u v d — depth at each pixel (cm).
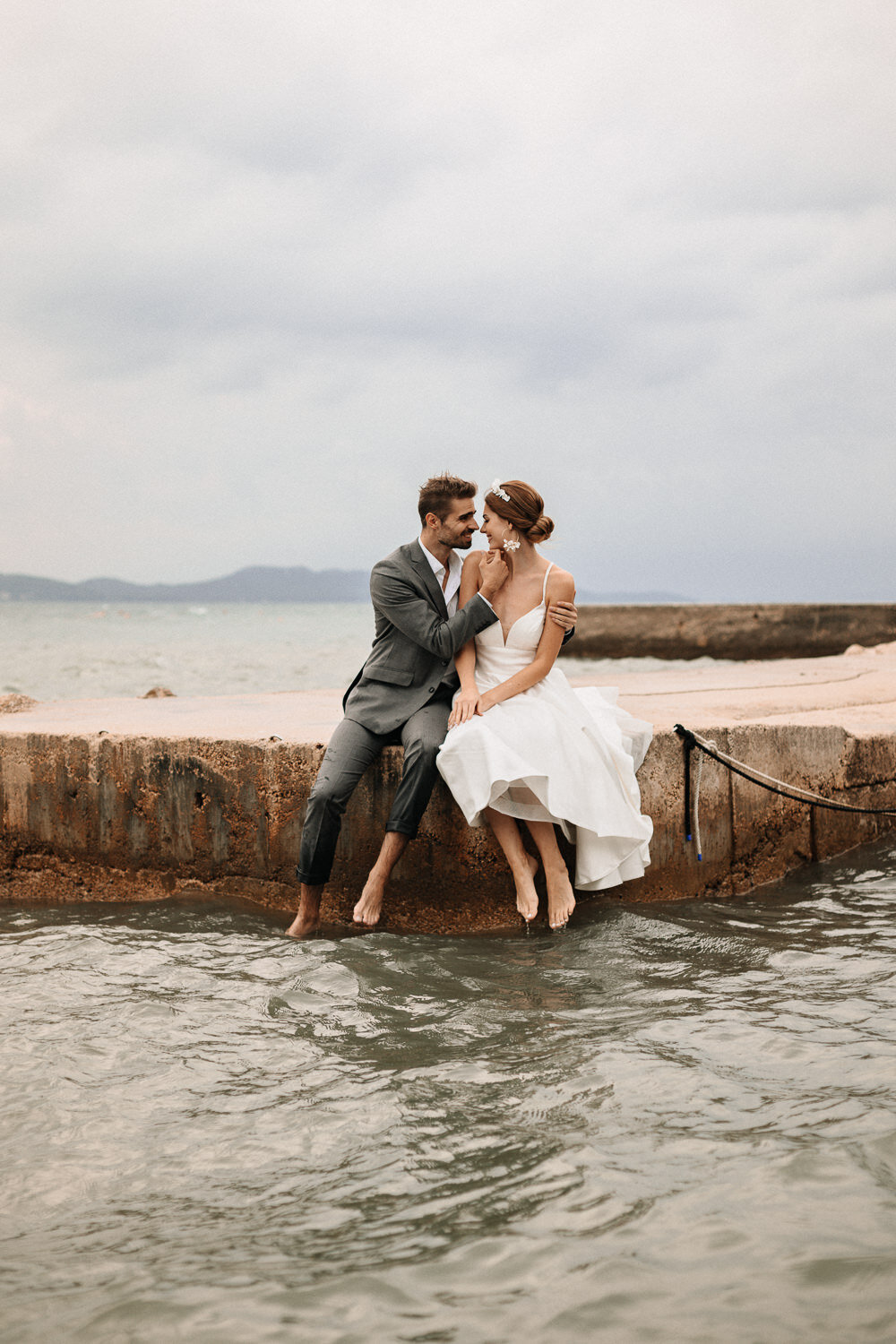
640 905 510
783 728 574
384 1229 220
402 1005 362
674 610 2114
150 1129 271
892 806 646
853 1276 197
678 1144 252
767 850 569
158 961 422
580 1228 216
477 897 491
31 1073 307
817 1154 244
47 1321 191
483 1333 184
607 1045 320
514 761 433
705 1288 195
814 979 384
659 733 522
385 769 490
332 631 6038
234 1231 221
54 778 567
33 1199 237
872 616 1925
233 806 529
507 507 454
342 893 504
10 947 452
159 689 838
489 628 465
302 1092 291
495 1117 271
